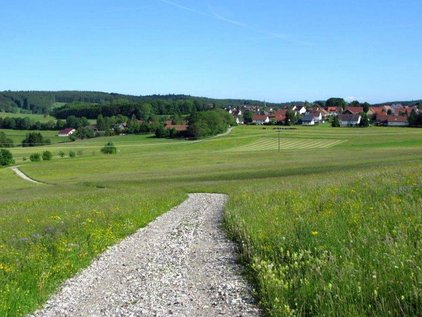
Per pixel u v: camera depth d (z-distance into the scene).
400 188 16.91
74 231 17.50
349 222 12.06
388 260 8.19
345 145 136.12
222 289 10.37
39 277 11.56
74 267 13.12
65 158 136.00
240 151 133.38
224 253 14.45
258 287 9.99
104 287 11.37
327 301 7.40
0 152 127.94
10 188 76.31
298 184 31.92
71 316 9.30
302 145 142.25
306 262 9.38
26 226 19.98
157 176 78.69
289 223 13.79
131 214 24.25
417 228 9.91
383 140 142.88
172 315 8.91
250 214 18.64
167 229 21.42
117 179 77.06
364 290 7.40
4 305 9.38
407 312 6.55
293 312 7.57
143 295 10.47
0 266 11.94
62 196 43.34
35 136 187.38
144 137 198.38
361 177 27.52
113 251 15.95
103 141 190.62
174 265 13.41
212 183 58.78
